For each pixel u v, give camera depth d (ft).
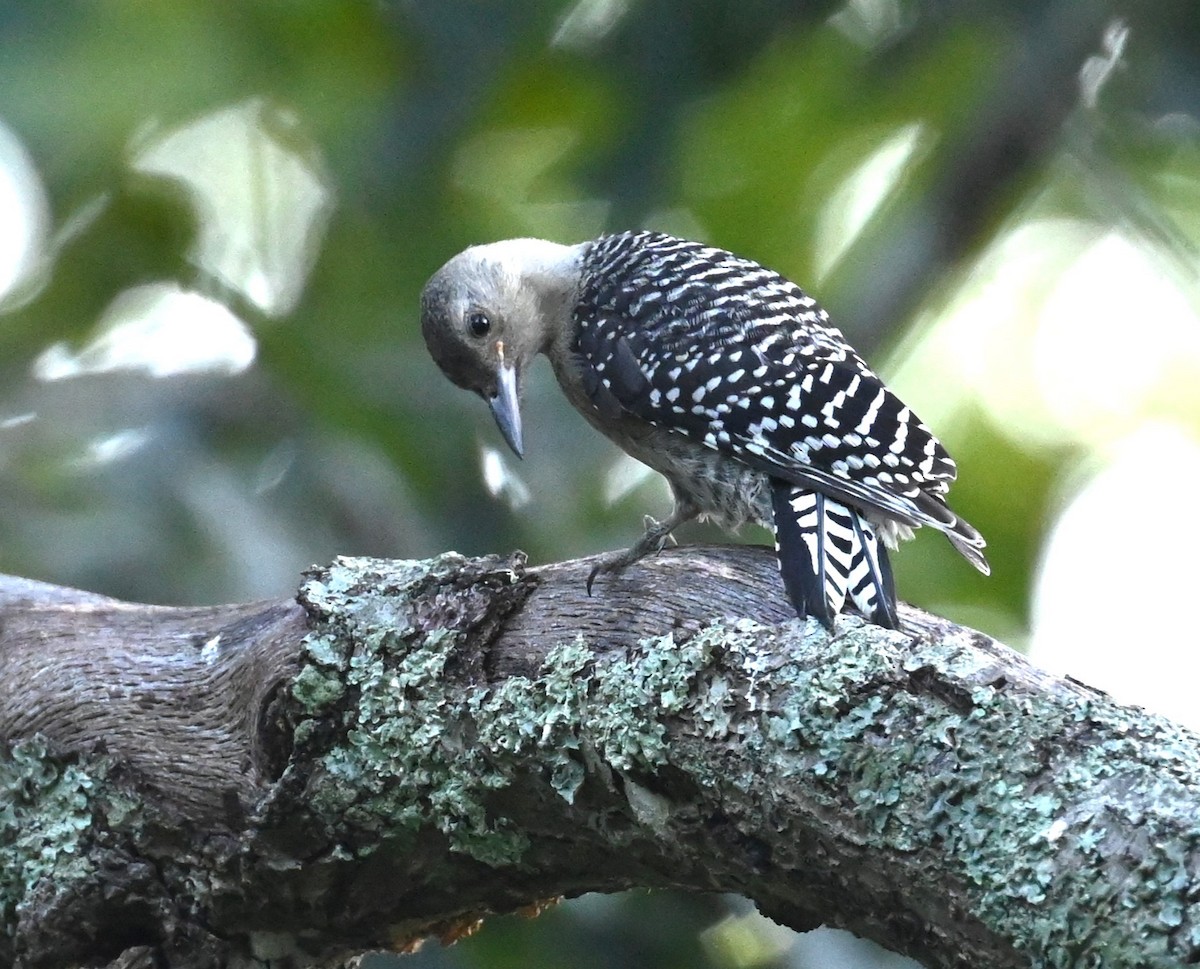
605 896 35.78
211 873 24.50
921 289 46.62
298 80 45.85
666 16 43.45
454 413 42.88
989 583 49.70
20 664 26.13
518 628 23.36
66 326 47.67
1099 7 44.11
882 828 19.53
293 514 39.75
